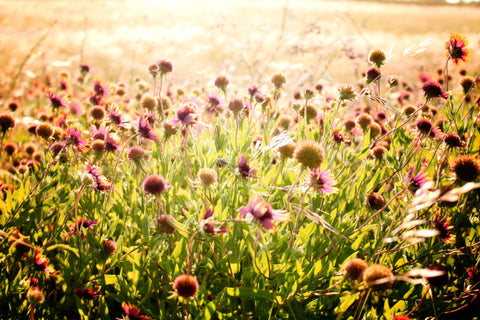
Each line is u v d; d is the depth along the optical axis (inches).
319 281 31.5
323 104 45.1
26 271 32.8
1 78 87.3
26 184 35.2
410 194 32.7
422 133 34.9
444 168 35.6
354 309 31.7
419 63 91.0
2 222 34.1
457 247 34.3
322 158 29.4
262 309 31.2
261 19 231.3
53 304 33.4
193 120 32.1
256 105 37.4
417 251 33.5
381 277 28.0
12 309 32.0
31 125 42.8
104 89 43.3
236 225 31.9
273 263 32.0
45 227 35.7
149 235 32.1
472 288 31.2
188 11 292.5
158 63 37.1
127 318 29.8
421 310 31.7
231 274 31.3
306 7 349.4
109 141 33.9
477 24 300.2
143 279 32.9
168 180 33.4
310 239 32.4
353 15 308.7
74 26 218.8
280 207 34.5
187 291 28.8
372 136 38.9
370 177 37.5
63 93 40.1
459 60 36.5
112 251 32.0
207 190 33.2
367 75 36.4
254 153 34.8
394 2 580.4
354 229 32.7
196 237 31.4
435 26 285.6
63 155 37.2
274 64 68.1
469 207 35.9
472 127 36.7
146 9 315.3
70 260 32.9
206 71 75.8
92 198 35.1
